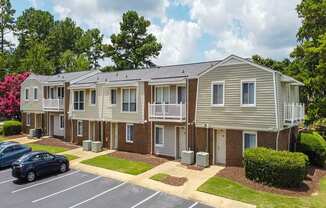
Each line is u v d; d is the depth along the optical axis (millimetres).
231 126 22438
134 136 28859
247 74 21734
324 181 20297
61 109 36312
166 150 26812
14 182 20719
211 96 23453
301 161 18375
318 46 32938
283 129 21984
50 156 22219
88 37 72188
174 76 26312
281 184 18406
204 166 22938
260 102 21188
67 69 64312
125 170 22703
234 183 19031
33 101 40531
